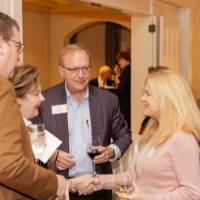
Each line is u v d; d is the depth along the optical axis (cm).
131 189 187
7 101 133
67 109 244
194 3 621
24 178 134
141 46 500
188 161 175
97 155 229
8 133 130
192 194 171
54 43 898
